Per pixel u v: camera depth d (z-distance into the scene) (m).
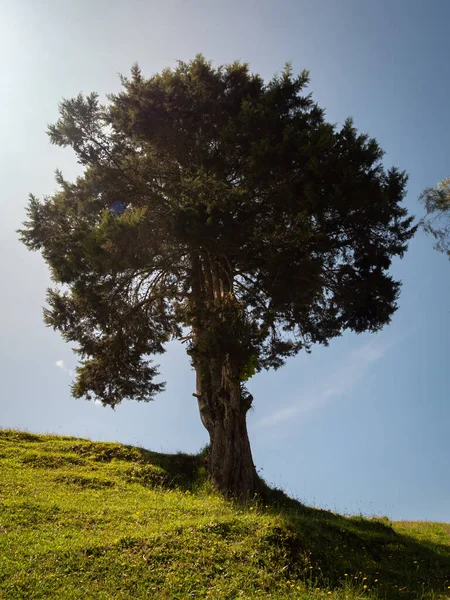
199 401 16.94
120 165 17.19
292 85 17.81
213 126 17.72
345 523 14.73
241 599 8.02
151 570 8.45
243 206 15.84
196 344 16.67
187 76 18.53
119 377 19.45
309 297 16.00
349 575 10.07
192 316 15.88
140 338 19.19
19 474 13.73
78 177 18.14
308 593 8.72
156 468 16.45
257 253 15.55
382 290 16.70
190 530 9.91
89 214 16.67
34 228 16.88
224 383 15.77
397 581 10.50
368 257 16.67
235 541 9.83
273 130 16.45
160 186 17.17
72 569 8.18
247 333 14.75
